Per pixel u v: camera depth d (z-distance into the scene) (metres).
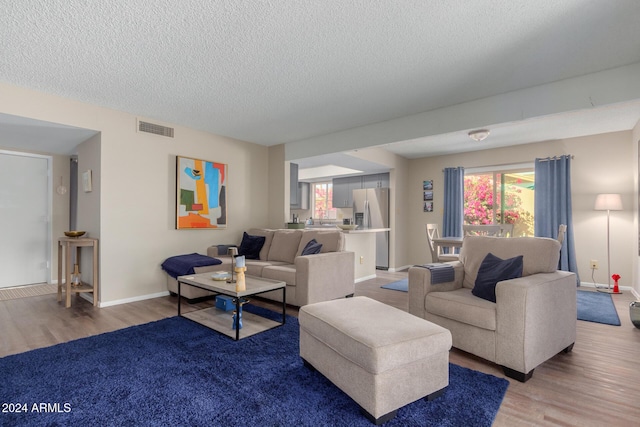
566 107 2.99
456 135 5.20
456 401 1.86
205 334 2.89
